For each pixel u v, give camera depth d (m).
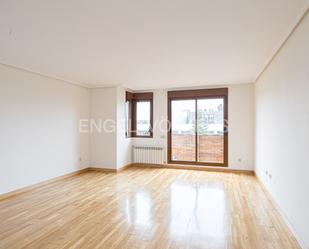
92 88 5.83
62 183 4.52
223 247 2.16
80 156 5.49
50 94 4.59
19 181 3.85
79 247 2.15
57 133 4.76
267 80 3.80
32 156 4.12
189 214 2.95
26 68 3.92
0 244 2.21
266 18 2.14
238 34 2.52
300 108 2.24
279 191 3.04
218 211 3.05
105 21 2.18
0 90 3.55
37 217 2.85
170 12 2.01
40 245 2.19
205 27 2.33
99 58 3.38
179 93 6.00
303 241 2.14
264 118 4.07
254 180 4.73
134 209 3.12
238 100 5.48
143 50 3.03
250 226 2.60
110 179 4.85
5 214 2.94
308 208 2.03
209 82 5.34
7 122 3.65
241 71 4.24
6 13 2.01
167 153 6.18
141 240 2.29
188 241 2.27
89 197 3.64
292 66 2.48
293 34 2.44
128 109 6.38
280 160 3.00
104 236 2.37
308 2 1.87
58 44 2.80
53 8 1.93
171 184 4.43
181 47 2.92
